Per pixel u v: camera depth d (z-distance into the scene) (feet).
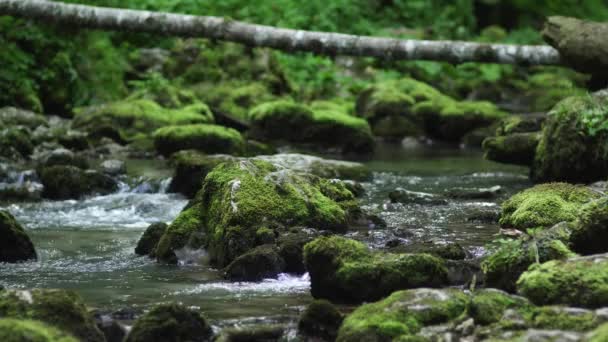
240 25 50.62
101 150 51.62
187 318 20.30
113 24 51.90
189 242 28.45
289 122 56.90
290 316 21.74
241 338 20.34
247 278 25.89
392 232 29.45
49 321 19.53
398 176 44.86
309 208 29.37
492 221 31.96
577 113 37.40
